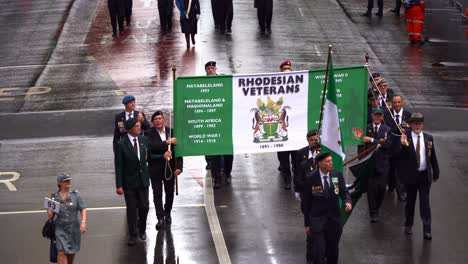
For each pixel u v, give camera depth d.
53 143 34.62
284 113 25.92
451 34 52.56
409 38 50.19
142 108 38.16
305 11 57.16
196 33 48.47
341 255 23.58
